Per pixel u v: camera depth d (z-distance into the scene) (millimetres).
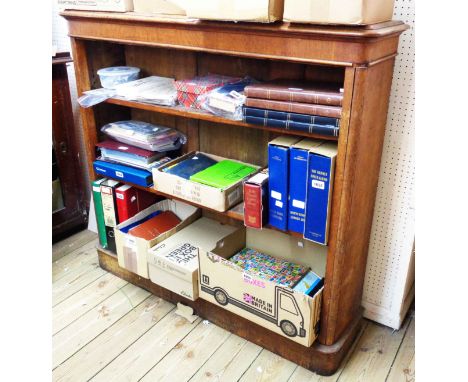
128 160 2121
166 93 1873
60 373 1782
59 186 2645
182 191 1867
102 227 2342
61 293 2252
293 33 1326
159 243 2064
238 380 1750
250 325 1900
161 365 1825
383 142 1672
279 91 1423
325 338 1731
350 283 1756
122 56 2275
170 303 2191
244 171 1915
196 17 1433
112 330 2012
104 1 1776
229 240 2027
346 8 1196
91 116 2186
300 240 1926
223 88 1705
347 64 1276
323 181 1439
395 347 1915
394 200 1797
